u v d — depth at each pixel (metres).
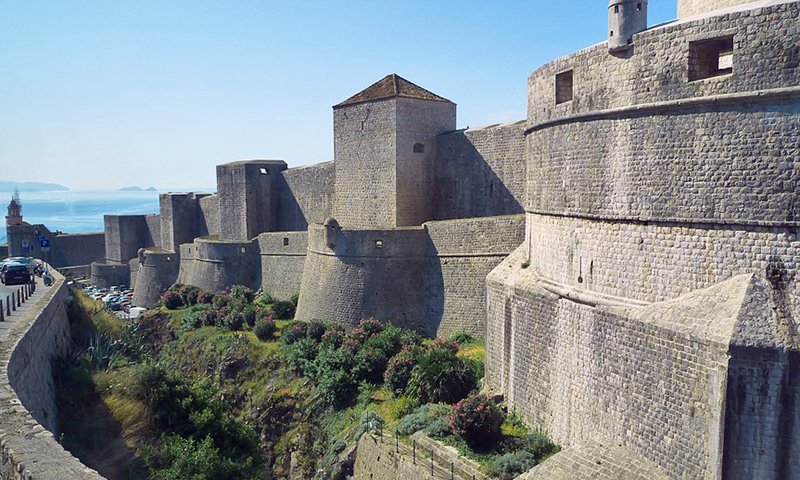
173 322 49.22
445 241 35.94
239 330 43.53
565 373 20.22
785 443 13.45
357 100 44.19
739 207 14.98
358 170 44.47
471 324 34.50
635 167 17.34
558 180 20.86
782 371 13.36
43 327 23.22
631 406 17.11
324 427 29.28
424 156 42.78
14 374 16.28
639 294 17.42
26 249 86.25
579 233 19.77
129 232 83.38
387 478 21.97
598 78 18.50
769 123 14.43
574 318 19.75
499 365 24.94
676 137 16.20
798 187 14.02
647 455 16.50
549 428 21.06
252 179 59.03
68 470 10.52
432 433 22.55
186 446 20.30
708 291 15.47
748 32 14.58
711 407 14.41
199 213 72.31
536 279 22.70
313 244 41.50
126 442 19.92
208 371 39.19
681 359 15.30
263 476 23.19
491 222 33.84
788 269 14.21
